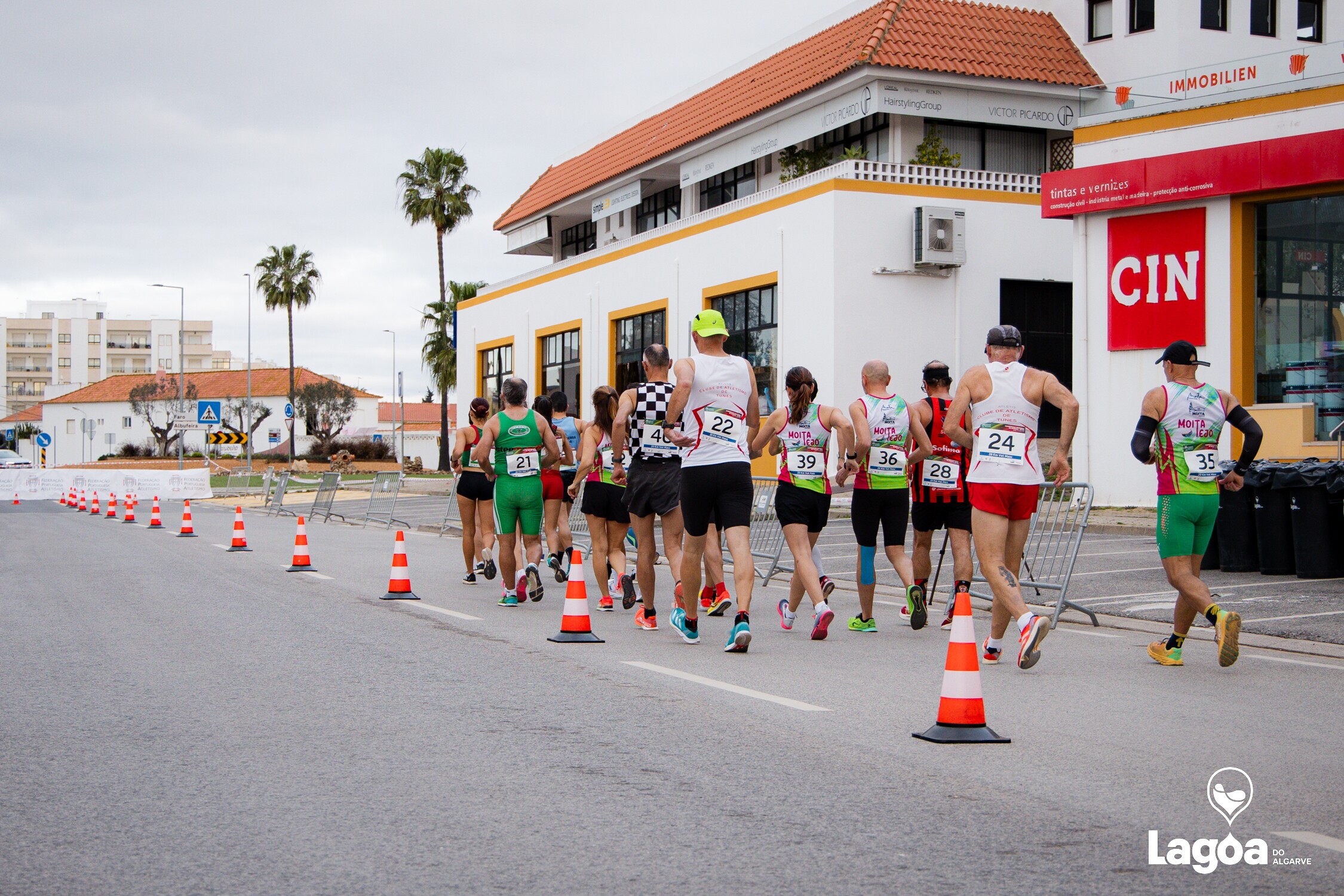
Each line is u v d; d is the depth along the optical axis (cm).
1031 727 605
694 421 838
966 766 524
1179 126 1964
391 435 8638
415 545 1958
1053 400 780
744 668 776
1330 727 608
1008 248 2628
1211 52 2698
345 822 441
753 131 3009
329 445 7356
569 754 541
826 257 2516
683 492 844
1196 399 779
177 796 474
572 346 3809
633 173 3494
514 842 417
